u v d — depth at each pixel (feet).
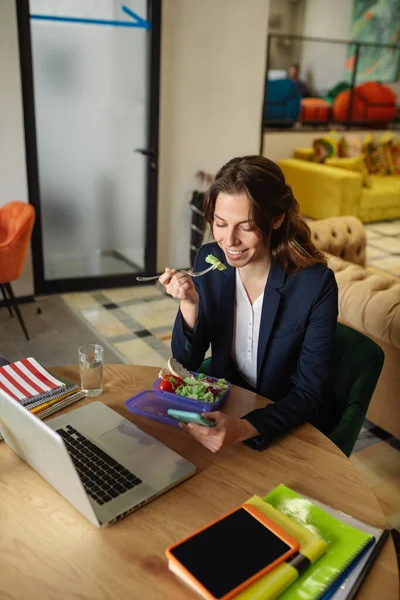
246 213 4.02
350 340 5.11
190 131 13.75
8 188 11.75
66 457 2.86
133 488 3.45
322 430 5.06
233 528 3.05
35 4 11.10
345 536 3.09
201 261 5.09
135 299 13.10
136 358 10.30
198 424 3.76
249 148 14.76
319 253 4.81
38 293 12.92
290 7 20.57
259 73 14.17
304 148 21.62
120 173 13.10
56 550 3.04
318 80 21.90
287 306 4.67
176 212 14.25
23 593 2.77
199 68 13.33
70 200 12.74
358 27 22.26
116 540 3.11
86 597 2.76
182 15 12.70
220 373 5.11
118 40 12.09
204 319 4.97
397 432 7.78
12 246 9.91
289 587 2.76
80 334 11.18
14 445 3.65
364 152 22.86
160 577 2.87
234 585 2.69
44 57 11.51
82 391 4.53
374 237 19.24
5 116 11.24
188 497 3.45
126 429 4.06
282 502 3.34
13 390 4.38
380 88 23.36
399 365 7.39
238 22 13.42
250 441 3.98
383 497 6.89
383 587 2.85
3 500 3.39
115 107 12.54
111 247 13.57
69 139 12.29
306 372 4.52
